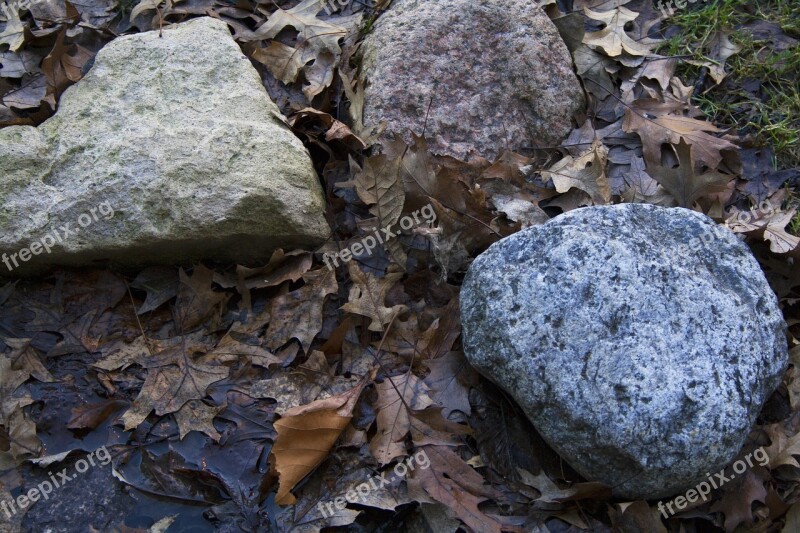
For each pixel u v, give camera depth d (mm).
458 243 1361
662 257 1214
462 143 1467
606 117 1551
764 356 1202
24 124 1430
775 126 1532
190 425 1273
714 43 1618
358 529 1220
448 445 1247
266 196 1335
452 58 1491
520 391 1212
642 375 1160
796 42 1616
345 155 1463
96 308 1367
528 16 1521
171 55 1438
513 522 1217
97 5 1605
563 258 1205
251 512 1221
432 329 1319
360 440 1253
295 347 1332
